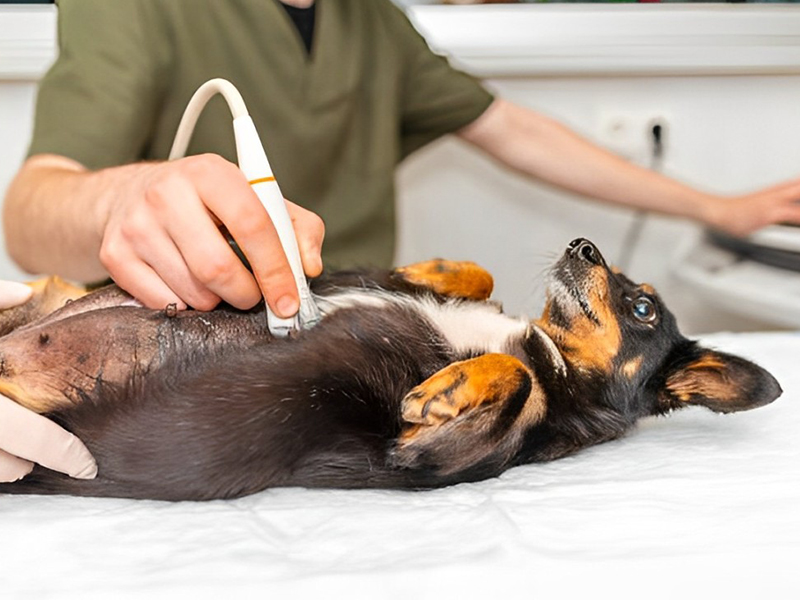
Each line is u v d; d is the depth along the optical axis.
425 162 2.80
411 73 2.22
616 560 0.84
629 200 2.29
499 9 2.59
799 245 2.21
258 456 1.04
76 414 1.02
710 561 0.84
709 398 1.30
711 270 2.43
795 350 1.69
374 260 2.12
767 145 2.87
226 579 0.82
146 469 1.02
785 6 2.70
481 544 0.89
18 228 1.48
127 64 1.78
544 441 1.20
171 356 1.05
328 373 1.08
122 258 1.07
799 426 1.30
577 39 2.60
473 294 1.35
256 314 1.10
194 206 1.01
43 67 2.47
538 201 2.86
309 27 2.05
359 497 1.05
